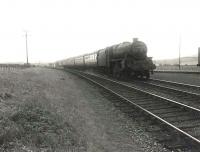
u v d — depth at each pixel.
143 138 8.33
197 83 21.52
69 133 7.96
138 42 26.94
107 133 8.97
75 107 12.77
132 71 27.41
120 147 7.60
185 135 7.60
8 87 14.75
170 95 16.19
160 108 12.15
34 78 24.77
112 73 31.98
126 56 26.66
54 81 24.70
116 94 16.12
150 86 20.94
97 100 15.57
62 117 9.50
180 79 25.53
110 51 31.52
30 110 9.33
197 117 10.10
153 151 7.20
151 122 9.91
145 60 26.67
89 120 10.36
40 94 13.69
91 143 7.52
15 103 10.32
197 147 7.01
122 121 10.51
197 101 13.64
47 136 7.28
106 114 11.86
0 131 6.94
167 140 7.87
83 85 23.77
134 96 16.03
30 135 7.24
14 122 7.89
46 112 9.58
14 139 6.86
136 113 11.61
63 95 16.16
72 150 6.81
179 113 10.99
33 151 6.33
